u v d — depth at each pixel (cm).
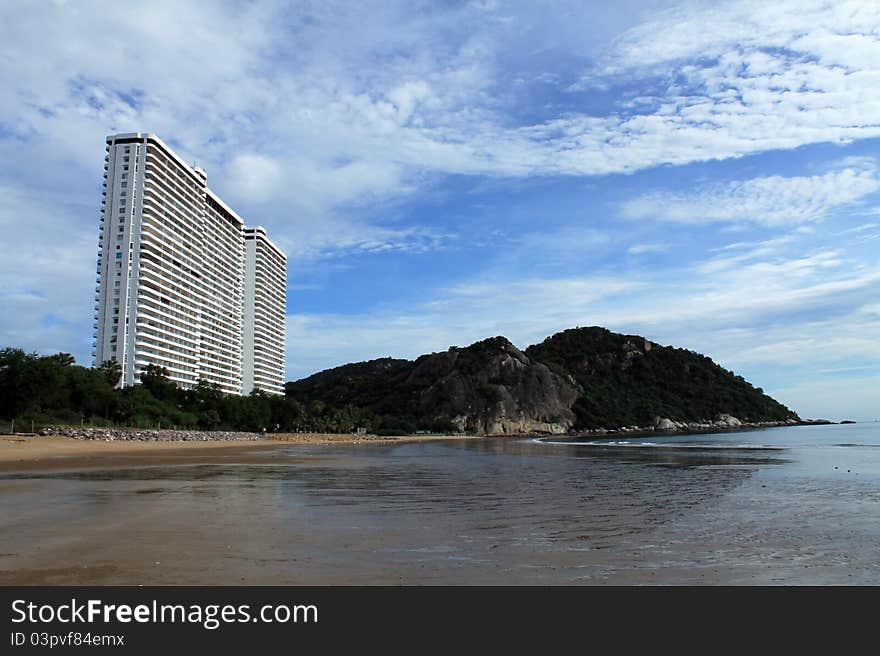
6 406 8162
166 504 1884
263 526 1465
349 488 2500
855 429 17838
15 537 1291
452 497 2195
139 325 13738
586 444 10662
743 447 7706
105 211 14275
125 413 9919
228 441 9525
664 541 1316
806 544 1287
